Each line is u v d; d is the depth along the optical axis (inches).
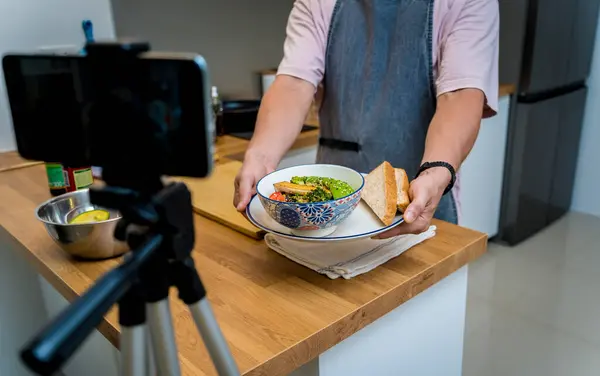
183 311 26.2
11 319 59.3
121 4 67.1
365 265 29.8
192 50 77.3
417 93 44.4
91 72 14.8
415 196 28.6
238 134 70.4
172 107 14.5
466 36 39.5
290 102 43.2
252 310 26.2
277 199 28.8
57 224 31.0
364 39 46.3
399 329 31.8
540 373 65.6
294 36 47.6
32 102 16.0
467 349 70.6
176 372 17.0
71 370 57.4
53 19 61.4
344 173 32.7
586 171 117.0
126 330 15.5
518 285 87.0
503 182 100.2
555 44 94.2
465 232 34.9
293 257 31.4
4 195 45.6
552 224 113.3
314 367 27.5
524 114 93.8
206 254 32.8
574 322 76.3
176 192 15.2
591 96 112.3
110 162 15.6
